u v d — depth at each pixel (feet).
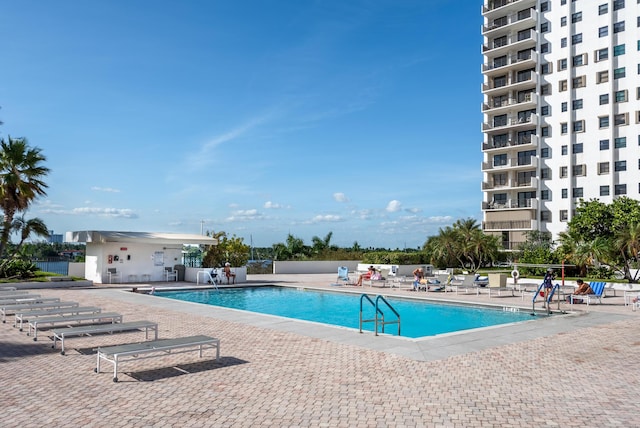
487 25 196.65
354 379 26.18
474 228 124.47
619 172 158.61
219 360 30.55
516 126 179.01
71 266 99.09
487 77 194.18
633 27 158.51
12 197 87.15
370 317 60.49
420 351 33.37
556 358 31.58
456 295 75.77
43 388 24.47
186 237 97.55
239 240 117.70
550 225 172.35
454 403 22.17
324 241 175.63
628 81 158.40
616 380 26.22
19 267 89.40
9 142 88.38
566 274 97.60
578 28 170.50
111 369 28.32
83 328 34.40
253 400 22.52
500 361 30.58
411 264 125.08
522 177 181.16
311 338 38.01
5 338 38.40
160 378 26.37
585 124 166.71
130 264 92.79
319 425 19.38
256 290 89.51
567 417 20.36
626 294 63.36
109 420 19.84
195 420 19.88
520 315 57.98
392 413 20.79
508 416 20.48
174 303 60.95
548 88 175.94
